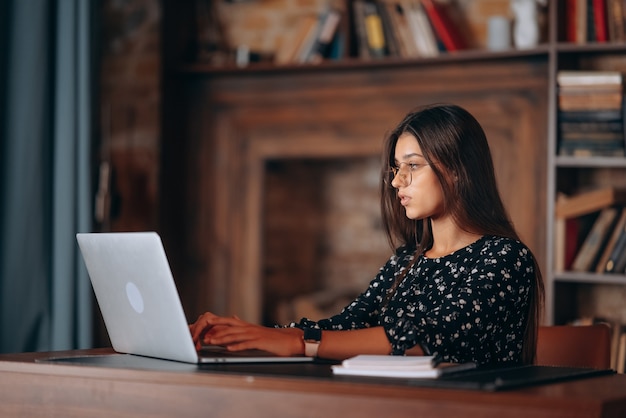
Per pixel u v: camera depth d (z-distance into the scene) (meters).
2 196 3.96
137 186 5.34
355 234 6.30
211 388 1.92
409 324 2.19
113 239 2.22
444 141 2.48
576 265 4.47
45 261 4.09
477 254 2.46
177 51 5.24
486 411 1.69
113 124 5.39
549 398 1.66
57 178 4.12
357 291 6.27
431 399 1.73
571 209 4.46
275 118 5.18
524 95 4.74
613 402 1.68
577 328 3.12
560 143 4.49
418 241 2.76
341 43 4.98
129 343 2.35
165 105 5.15
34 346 4.05
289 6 5.25
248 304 5.25
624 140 4.41
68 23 4.18
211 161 5.29
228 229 5.27
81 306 4.14
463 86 4.84
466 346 2.22
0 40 3.97
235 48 5.32
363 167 6.28
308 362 2.19
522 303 2.37
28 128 4.02
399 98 4.95
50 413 2.12
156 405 1.98
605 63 4.67
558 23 4.55
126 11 5.41
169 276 2.07
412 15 4.83
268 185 6.37
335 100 5.07
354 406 1.78
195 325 2.28
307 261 6.36
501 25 4.73
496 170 4.77
